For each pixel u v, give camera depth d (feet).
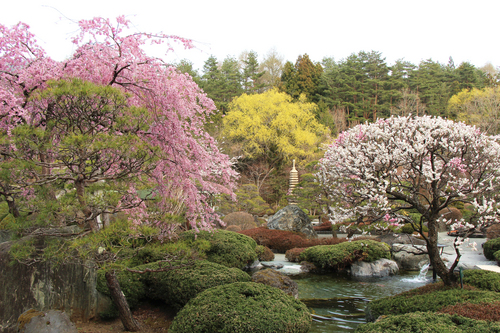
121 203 18.22
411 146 19.92
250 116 89.81
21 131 12.83
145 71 17.29
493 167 19.35
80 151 13.46
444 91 121.60
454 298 16.01
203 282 18.74
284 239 42.50
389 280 30.22
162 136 17.56
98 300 18.75
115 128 14.43
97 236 14.48
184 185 19.12
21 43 16.78
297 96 122.62
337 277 31.22
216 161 21.24
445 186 22.58
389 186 21.30
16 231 15.61
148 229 15.93
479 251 38.50
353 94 122.93
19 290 15.24
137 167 14.85
